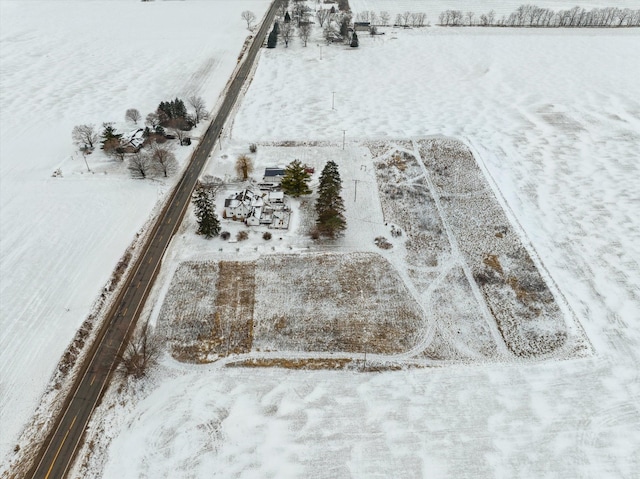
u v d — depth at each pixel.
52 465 39.72
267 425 42.75
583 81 108.81
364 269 59.44
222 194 72.25
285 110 97.38
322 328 52.00
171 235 64.38
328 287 56.84
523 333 51.94
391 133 89.50
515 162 80.94
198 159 81.06
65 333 50.75
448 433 42.41
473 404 44.75
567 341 51.03
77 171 77.38
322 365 48.25
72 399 44.75
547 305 55.16
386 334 51.56
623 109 97.19
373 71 114.81
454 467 39.94
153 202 70.31
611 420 43.44
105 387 45.91
